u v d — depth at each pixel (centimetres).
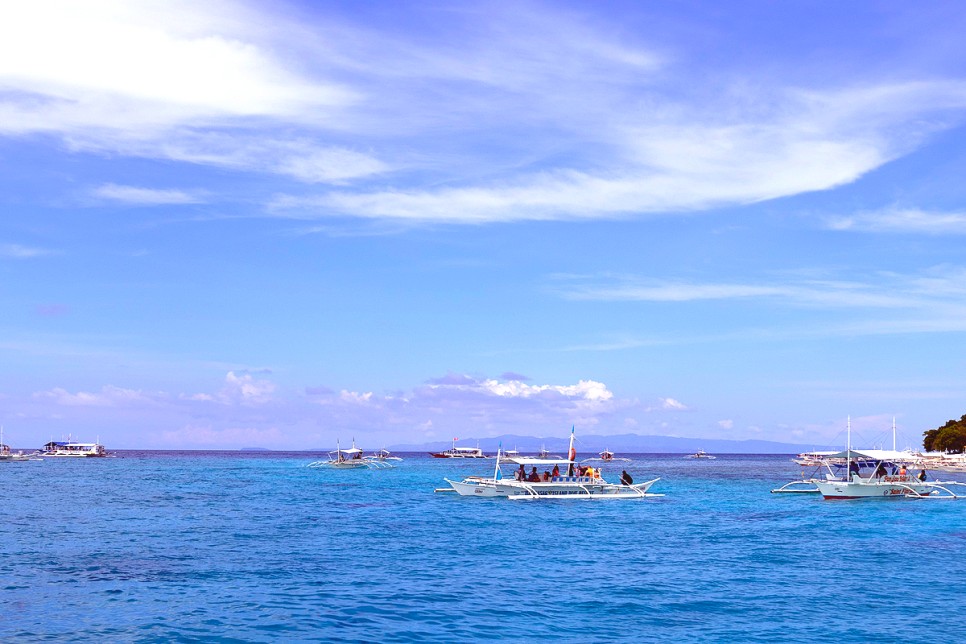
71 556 3647
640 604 2677
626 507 6450
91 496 7625
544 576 3177
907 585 3003
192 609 2559
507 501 7025
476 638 2261
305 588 2894
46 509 6106
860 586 2983
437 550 3875
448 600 2712
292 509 6181
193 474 13275
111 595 2766
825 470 15975
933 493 7188
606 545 4088
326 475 13125
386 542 4162
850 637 2283
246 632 2295
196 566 3366
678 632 2334
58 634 2269
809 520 5388
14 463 19362
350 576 3141
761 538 4394
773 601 2727
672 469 18188
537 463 7388
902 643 2223
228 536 4400
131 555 3678
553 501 7025
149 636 2252
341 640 2227
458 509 6219
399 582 3022
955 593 2858
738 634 2312
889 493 6962
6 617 2453
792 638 2277
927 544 4122
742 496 7819
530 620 2459
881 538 4381
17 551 3806
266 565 3397
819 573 3259
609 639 2259
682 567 3403
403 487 9438
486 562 3516
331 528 4822
